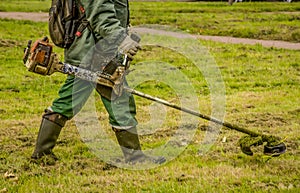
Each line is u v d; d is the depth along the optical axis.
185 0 45.72
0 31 26.23
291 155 9.90
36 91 16.03
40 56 8.53
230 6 38.56
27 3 40.06
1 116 12.91
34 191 8.02
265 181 8.44
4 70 18.53
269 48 23.45
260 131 11.55
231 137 11.00
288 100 14.92
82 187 8.20
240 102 14.62
